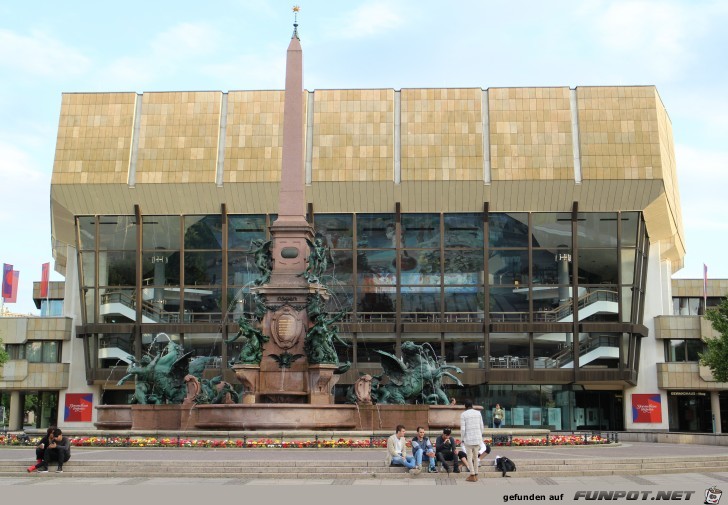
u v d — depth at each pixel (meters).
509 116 68.25
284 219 38.66
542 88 68.44
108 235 70.38
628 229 68.75
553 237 69.19
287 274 37.97
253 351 36.97
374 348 70.12
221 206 68.81
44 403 76.62
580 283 68.88
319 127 68.50
